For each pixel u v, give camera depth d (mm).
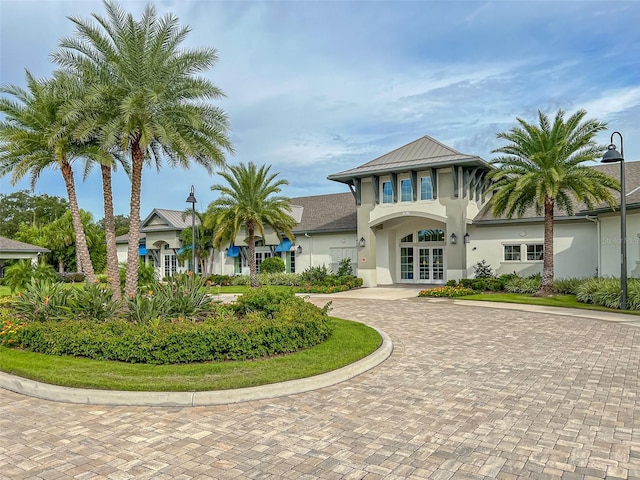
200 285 12852
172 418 6207
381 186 28125
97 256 49688
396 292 25141
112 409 6598
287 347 9258
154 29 14703
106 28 14461
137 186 14734
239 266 36312
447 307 18344
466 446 5207
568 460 4840
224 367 8109
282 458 4953
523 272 25812
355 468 4707
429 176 26375
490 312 16719
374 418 6117
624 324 13844
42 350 9461
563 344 10883
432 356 9719
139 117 14195
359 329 12141
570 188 20406
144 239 43031
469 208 26641
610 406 6508
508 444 5254
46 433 5719
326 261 32281
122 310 11945
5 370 8180
